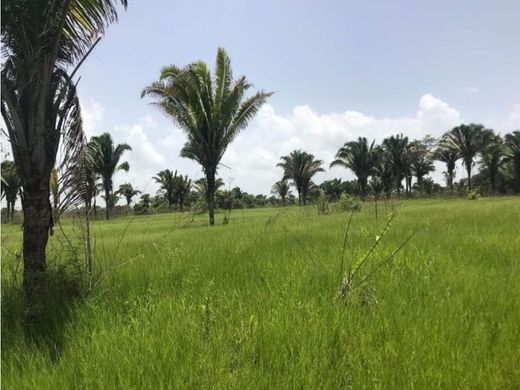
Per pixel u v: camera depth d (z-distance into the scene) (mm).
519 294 5219
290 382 3125
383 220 15211
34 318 4961
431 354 3508
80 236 6848
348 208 26469
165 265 7223
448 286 5574
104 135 40719
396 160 64000
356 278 5836
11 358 3672
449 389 3088
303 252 8141
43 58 5914
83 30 6672
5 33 5910
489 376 3209
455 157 69062
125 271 7145
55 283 5676
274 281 5840
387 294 5191
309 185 72438
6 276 6336
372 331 4027
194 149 25156
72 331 4316
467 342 3785
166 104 24656
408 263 6621
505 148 62250
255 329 3896
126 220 34875
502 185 67812
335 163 62625
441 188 76375
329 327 4039
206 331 3799
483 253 7852
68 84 6320
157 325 4156
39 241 5809
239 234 13148
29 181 5770
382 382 3143
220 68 24531
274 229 14117
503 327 4148
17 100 5781
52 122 6070
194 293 5449
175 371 3207
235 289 5500
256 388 3045
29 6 5859
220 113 24609
